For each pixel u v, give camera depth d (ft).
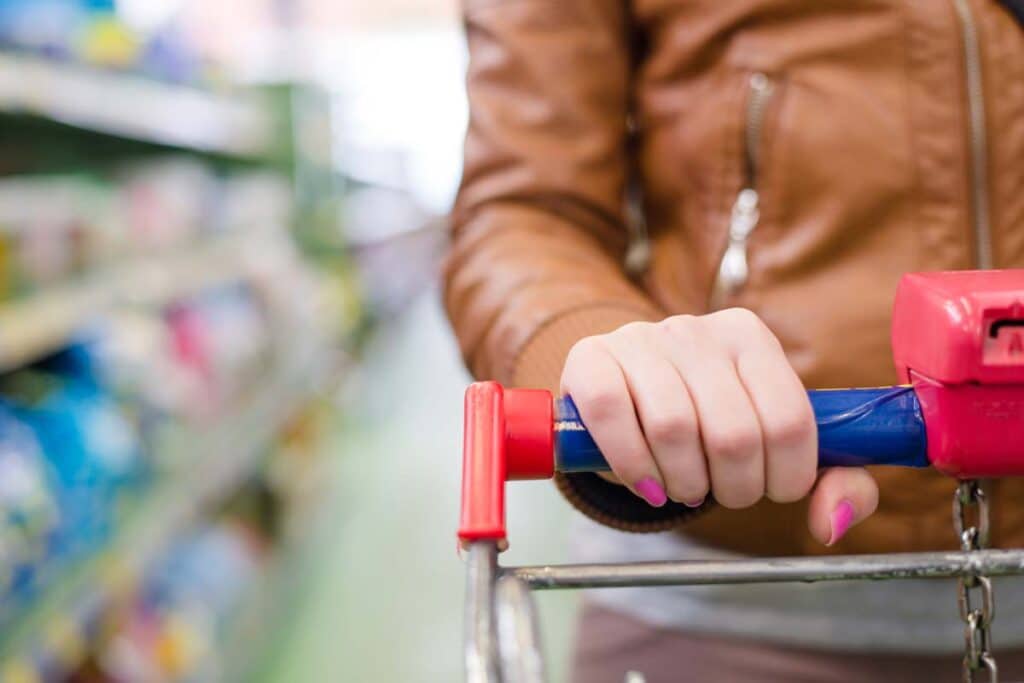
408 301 33.58
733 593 3.23
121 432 7.00
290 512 12.18
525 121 3.14
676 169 3.23
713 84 3.11
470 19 3.43
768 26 2.98
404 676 9.11
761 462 1.64
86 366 7.24
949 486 2.85
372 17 42.68
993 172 2.79
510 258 2.67
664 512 2.04
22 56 6.26
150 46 9.34
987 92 2.77
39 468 5.86
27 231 6.47
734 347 1.73
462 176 3.27
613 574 1.62
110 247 8.10
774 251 2.99
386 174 38.14
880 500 2.88
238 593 9.52
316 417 14.73
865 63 2.86
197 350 9.63
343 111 23.72
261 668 9.23
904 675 3.13
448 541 12.14
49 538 5.67
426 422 17.61
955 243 2.81
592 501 2.00
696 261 3.17
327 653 9.54
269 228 14.84
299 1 22.56
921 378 1.77
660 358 1.70
